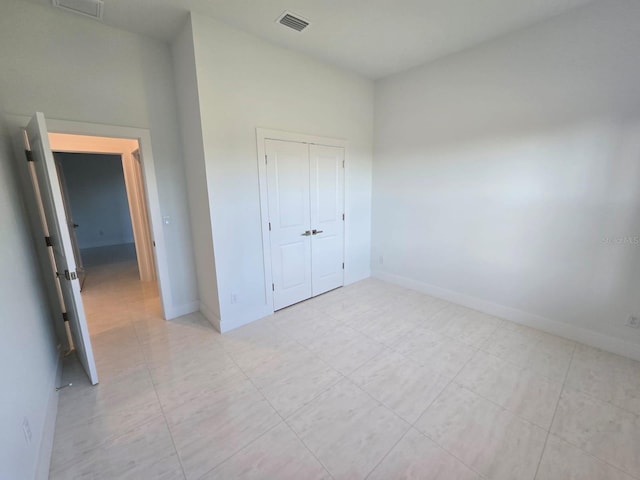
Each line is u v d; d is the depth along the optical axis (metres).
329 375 2.09
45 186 1.90
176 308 3.07
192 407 1.80
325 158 3.33
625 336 2.23
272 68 2.71
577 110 2.25
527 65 2.45
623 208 2.13
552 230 2.49
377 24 2.38
